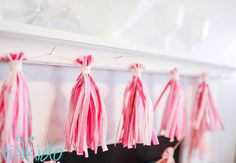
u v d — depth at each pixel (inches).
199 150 29.0
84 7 16.9
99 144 16.7
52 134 17.6
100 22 17.6
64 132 18.0
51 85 17.3
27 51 13.5
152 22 24.6
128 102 19.0
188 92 30.4
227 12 35.3
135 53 18.9
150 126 18.5
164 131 25.8
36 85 16.6
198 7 30.0
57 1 16.2
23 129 13.3
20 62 13.0
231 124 39.6
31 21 15.7
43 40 13.7
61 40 14.2
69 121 16.1
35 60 13.9
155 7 24.4
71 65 16.1
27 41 13.3
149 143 18.5
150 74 24.5
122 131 19.7
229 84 37.8
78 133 15.3
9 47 12.8
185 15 27.8
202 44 31.8
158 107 25.7
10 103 12.5
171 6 23.6
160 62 22.0
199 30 26.4
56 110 17.7
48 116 17.3
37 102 16.7
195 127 27.1
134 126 18.6
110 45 16.5
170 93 23.3
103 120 16.6
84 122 15.4
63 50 15.1
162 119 24.1
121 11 17.7
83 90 15.6
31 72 16.2
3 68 14.7
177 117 23.0
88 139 16.3
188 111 30.5
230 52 37.2
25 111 13.5
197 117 27.1
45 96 17.0
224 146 38.7
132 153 23.4
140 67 18.9
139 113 18.6
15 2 15.2
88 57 15.7
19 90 12.9
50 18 16.4
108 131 21.4
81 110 15.5
